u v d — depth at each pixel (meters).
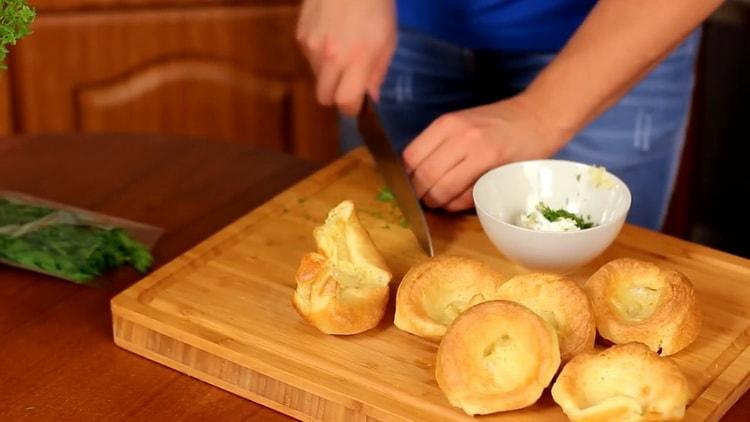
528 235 1.17
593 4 1.56
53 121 2.07
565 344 1.07
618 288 1.14
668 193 1.67
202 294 1.17
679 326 1.09
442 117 1.31
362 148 1.42
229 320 1.14
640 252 1.24
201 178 1.41
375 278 1.14
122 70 2.05
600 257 1.24
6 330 1.17
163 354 1.13
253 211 1.29
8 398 1.09
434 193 1.29
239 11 2.02
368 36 1.46
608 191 1.25
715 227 2.08
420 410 1.04
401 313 1.11
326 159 2.13
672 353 1.10
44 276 1.24
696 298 1.12
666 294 1.12
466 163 1.28
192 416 1.08
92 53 2.02
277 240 1.25
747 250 2.04
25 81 2.03
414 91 1.68
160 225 1.33
